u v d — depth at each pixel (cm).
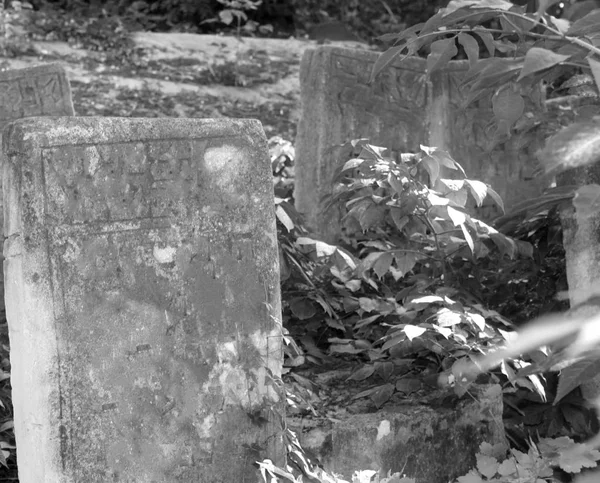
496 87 283
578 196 194
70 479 281
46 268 278
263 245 306
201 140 299
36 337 278
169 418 294
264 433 307
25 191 276
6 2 1201
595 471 340
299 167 555
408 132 559
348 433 341
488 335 354
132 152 290
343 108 549
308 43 1246
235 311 303
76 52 1078
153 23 1321
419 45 292
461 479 321
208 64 1095
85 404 283
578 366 177
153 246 292
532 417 393
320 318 427
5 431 374
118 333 287
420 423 353
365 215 396
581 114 331
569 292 388
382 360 380
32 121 281
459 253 413
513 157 558
